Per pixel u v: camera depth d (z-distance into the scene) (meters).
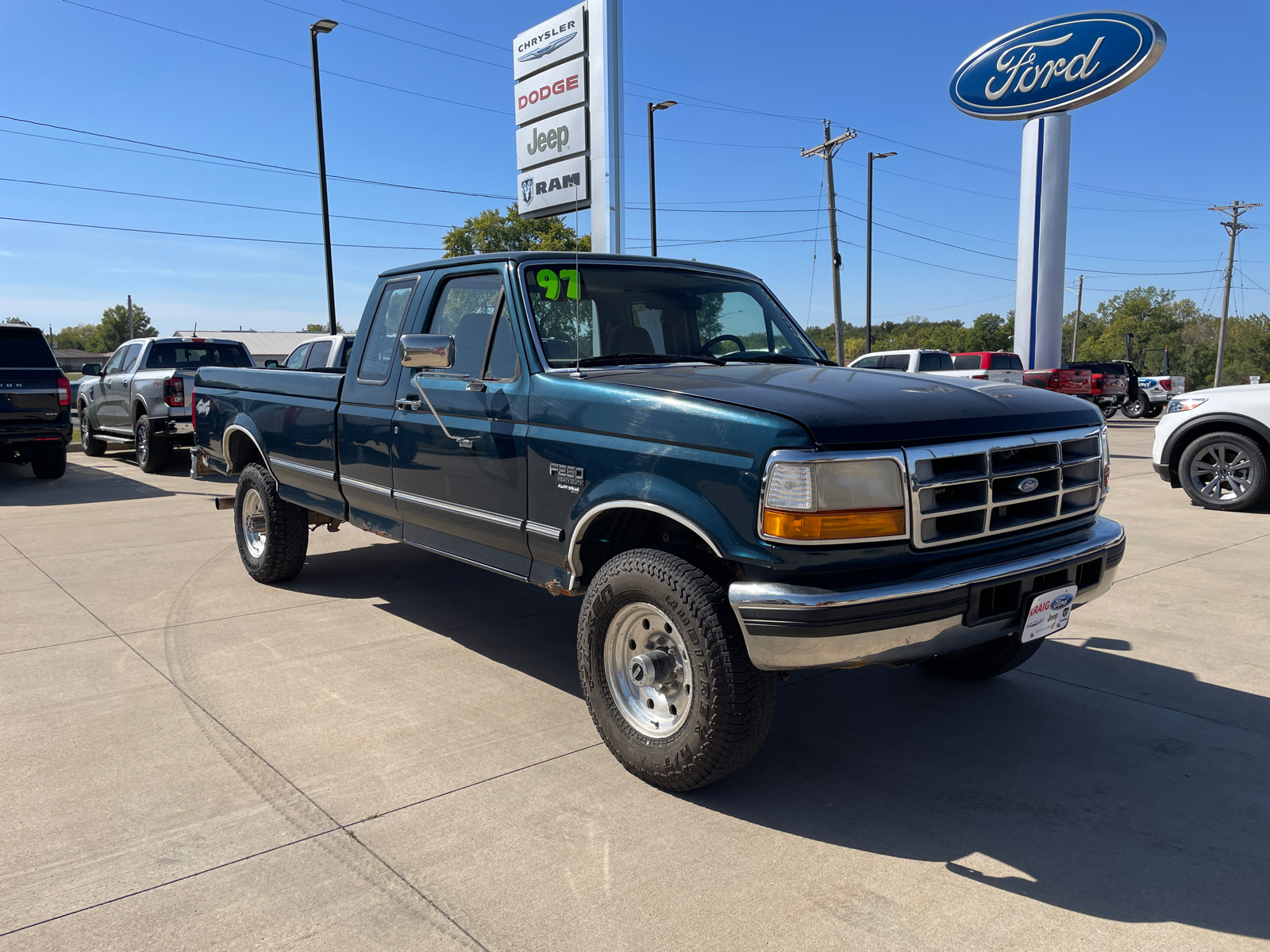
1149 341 114.06
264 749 3.40
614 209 10.86
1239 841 2.77
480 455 3.79
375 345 4.69
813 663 2.64
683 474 2.91
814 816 2.92
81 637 4.77
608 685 3.22
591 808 2.97
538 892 2.48
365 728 3.60
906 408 2.90
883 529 2.71
